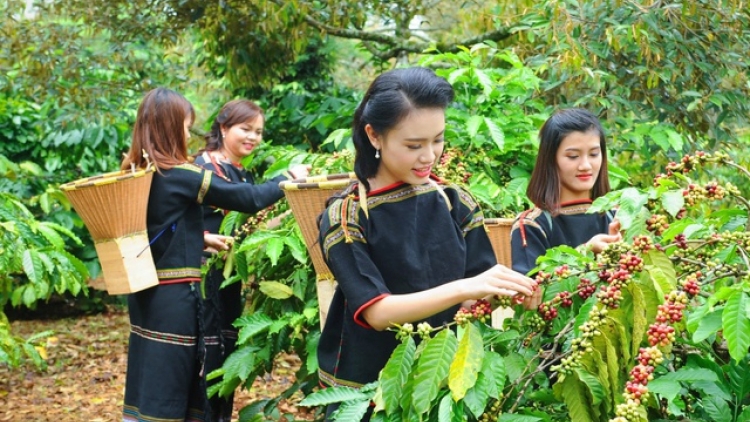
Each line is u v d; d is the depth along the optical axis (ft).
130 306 9.82
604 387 5.16
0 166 17.74
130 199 8.95
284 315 8.58
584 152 7.84
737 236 5.55
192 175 9.41
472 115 10.19
